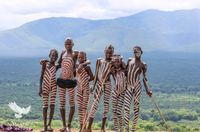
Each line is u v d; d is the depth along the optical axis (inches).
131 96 527.5
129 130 550.0
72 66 537.3
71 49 541.6
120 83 532.4
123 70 534.0
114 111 539.2
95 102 529.3
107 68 529.0
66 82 533.0
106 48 536.4
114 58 530.6
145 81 534.6
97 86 533.3
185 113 4785.9
